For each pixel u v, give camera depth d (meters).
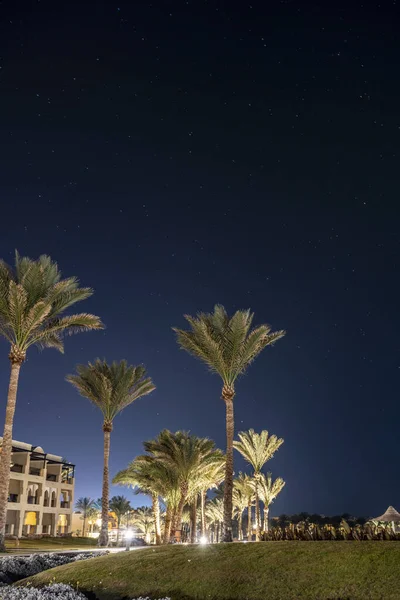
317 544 13.65
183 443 38.66
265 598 11.20
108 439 36.50
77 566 16.09
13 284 25.81
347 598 10.45
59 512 63.34
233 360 26.92
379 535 13.69
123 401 37.06
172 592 12.46
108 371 37.41
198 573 13.11
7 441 25.70
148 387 37.84
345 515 74.94
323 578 11.39
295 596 10.96
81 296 28.84
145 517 90.50
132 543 47.62
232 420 26.33
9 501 54.47
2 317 27.23
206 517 83.62
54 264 28.86
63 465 67.25
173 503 42.69
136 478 43.03
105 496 35.59
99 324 28.91
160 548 16.77
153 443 41.28
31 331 27.52
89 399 37.00
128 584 13.42
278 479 54.91
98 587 13.70
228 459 25.52
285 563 12.57
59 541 51.66
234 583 12.12
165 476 41.94
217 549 15.03
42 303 26.33
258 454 44.25
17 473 55.38
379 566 11.31
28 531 57.91
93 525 97.06
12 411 26.19
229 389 26.89
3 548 24.70
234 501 65.19
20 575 17.89
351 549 12.63
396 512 24.31
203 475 41.94
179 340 27.45
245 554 13.86
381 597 10.20
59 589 13.73
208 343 26.56
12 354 26.98
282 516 75.62
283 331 27.84
